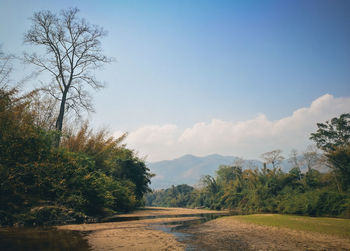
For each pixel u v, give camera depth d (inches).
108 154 941.8
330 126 2186.3
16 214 411.8
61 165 538.6
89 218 533.0
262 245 300.7
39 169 481.4
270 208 1368.1
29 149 486.0
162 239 336.8
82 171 606.5
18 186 453.4
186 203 4005.9
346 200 926.4
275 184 1505.9
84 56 1146.7
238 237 361.7
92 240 308.7
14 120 481.4
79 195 560.1
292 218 690.8
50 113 756.0
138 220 611.2
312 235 378.3
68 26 1102.4
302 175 2121.1
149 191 1491.1
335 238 352.2
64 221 467.5
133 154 1453.0
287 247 290.2
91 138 879.7
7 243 259.3
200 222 591.5
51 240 290.4
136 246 283.7
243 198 1825.8
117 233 378.6
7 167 441.4
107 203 657.0
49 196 512.1
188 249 276.4
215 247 287.9
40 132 546.3
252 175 1738.4
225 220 634.8
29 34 1030.4
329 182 1390.3
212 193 2588.6
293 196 1253.7
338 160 1182.3
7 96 498.9
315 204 996.6
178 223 562.9
